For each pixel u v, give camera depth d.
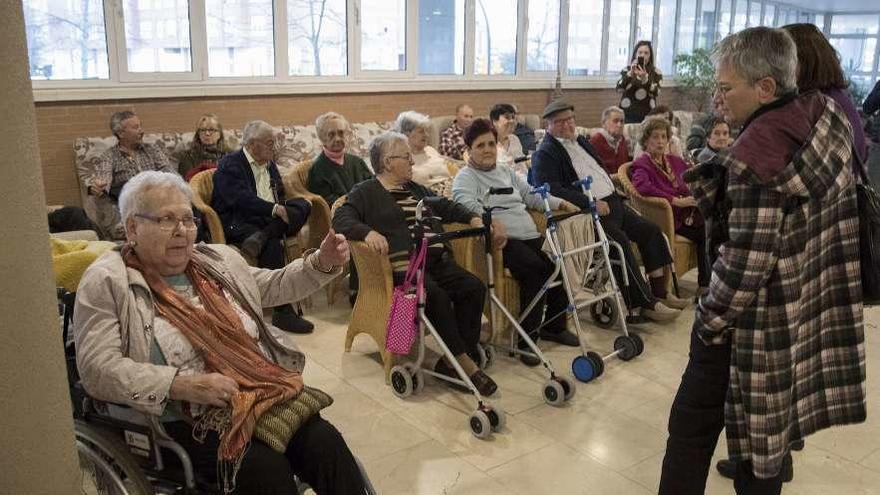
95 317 1.67
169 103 5.45
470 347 3.09
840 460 2.52
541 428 2.71
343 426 2.71
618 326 3.71
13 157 1.12
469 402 2.91
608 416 2.80
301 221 3.95
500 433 2.67
